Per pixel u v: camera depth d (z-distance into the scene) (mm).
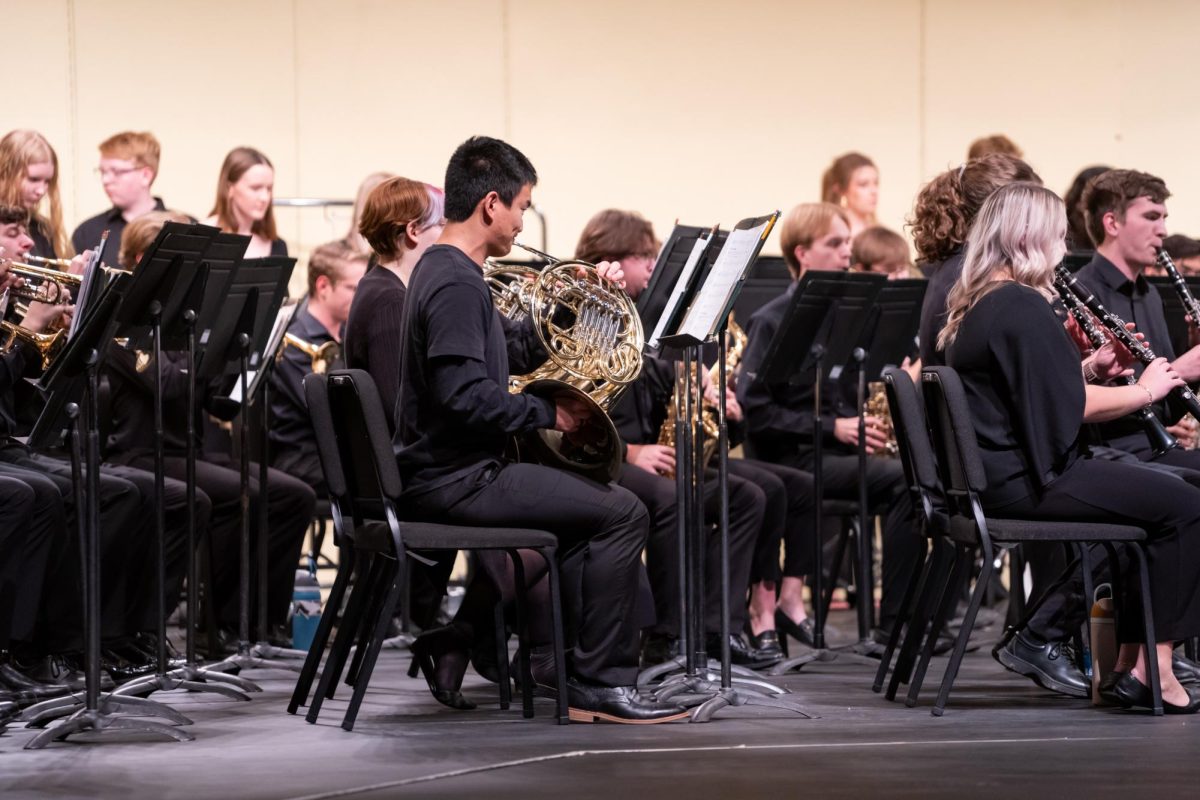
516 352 8023
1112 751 6316
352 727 6953
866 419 10688
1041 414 7312
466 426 6883
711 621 9203
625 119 17250
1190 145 17672
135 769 6070
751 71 17422
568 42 17125
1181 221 17719
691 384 7715
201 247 7555
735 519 9258
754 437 10695
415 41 16797
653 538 9062
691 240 8117
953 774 5844
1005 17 17672
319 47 16562
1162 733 6766
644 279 9297
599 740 6652
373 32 16688
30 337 7633
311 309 11172
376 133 16719
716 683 7922
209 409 9961
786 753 6301
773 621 10109
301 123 16531
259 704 7844
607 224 9258
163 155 16172
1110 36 17688
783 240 10781
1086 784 5652
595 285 7910
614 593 7148
